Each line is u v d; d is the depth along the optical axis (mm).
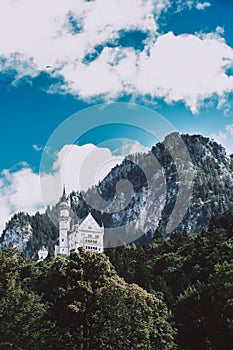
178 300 88438
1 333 65125
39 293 87562
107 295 67125
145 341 68000
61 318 66500
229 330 76312
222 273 87000
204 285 88750
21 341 65438
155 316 72938
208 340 79000
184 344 80875
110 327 66625
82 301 66812
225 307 78875
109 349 66062
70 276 69125
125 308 67562
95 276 69875
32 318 69625
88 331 66562
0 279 68812
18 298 67688
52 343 65750
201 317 81812
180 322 83500
